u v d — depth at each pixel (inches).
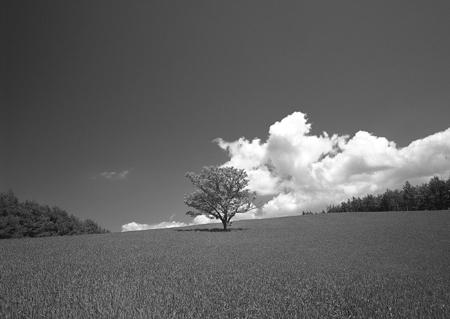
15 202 2429.9
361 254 668.1
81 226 3006.9
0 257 513.7
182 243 884.6
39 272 348.8
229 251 686.5
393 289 296.5
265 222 2267.5
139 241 936.9
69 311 195.2
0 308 199.3
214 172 1660.9
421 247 814.5
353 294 263.3
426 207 3838.6
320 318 190.9
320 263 514.3
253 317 189.2
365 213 2645.2
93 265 418.3
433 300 249.3
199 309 203.0
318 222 2053.4
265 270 412.5
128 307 198.8
